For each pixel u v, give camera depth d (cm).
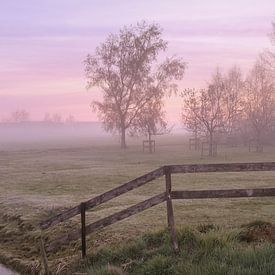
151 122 7631
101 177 3100
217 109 5556
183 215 1518
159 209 1653
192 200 1831
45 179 3086
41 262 1248
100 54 7962
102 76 7869
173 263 960
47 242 1443
